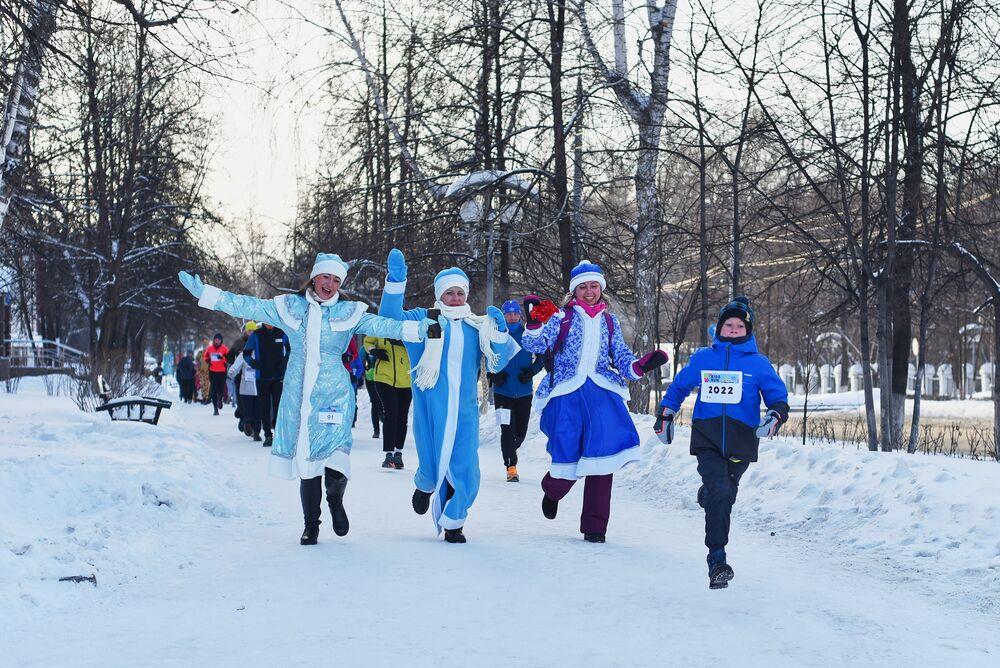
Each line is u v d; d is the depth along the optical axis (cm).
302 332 814
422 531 893
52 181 3089
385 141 2050
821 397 3747
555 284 1998
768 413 682
